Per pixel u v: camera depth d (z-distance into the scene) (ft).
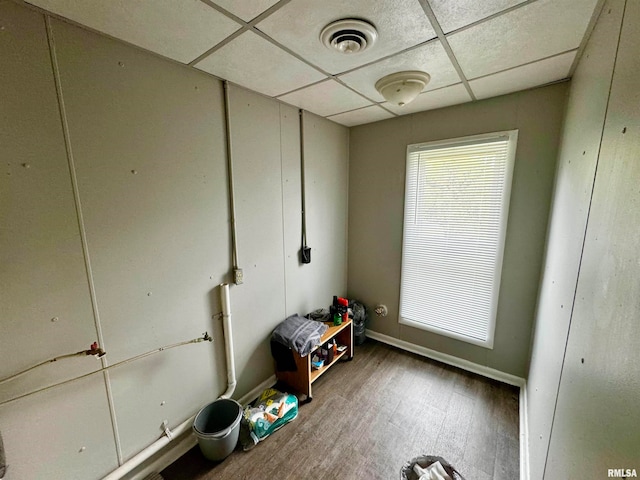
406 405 6.71
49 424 3.85
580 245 3.37
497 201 6.97
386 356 8.84
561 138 5.86
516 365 7.29
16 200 3.41
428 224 8.18
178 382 5.37
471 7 3.40
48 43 3.49
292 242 7.72
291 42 4.13
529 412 5.68
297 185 7.65
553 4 3.34
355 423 6.20
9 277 3.42
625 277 2.00
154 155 4.66
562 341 3.70
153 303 4.87
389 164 8.66
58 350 3.87
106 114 4.06
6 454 3.54
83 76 3.80
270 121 6.64
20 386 3.59
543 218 6.44
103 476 4.44
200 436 5.08
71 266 3.91
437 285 8.29
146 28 3.76
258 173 6.50
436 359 8.61
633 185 2.02
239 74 5.25
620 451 1.81
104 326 4.30
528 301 6.89
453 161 7.48
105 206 4.17
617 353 2.00
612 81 2.76
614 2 2.92
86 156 3.92
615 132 2.54
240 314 6.43
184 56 4.55
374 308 9.75
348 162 9.58
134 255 4.56
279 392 6.88
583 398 2.63
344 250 10.01
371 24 3.73
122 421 4.61
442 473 4.79
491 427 6.04
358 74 5.28
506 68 5.13
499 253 7.11
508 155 6.66
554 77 5.57
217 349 6.02
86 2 3.19
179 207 5.09
